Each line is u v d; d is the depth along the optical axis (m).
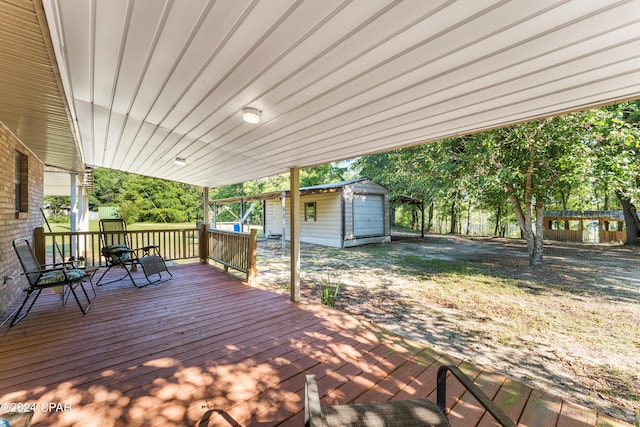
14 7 1.11
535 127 5.42
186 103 2.19
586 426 1.71
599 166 5.47
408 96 1.86
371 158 18.30
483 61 1.42
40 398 1.84
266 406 1.83
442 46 1.31
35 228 4.49
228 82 1.80
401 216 23.19
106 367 2.22
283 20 1.19
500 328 3.47
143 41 1.40
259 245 12.52
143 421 1.67
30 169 4.20
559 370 2.55
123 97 2.16
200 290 4.42
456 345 3.02
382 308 4.18
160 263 5.02
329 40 1.31
